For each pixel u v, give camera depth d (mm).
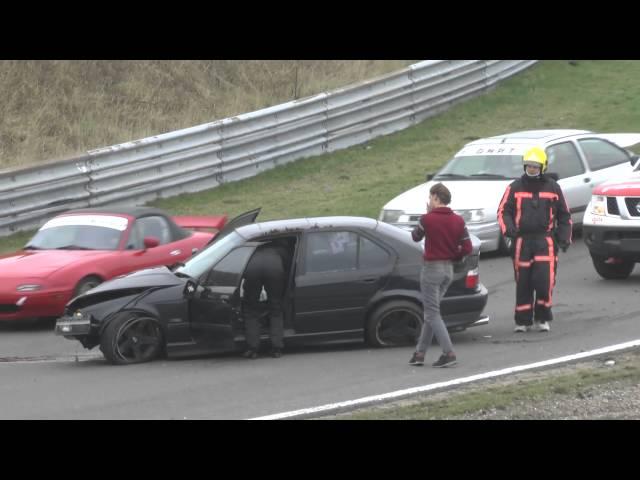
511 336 43469
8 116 86875
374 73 106562
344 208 74125
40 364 43469
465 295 42625
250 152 84812
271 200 78375
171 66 100625
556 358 38656
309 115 88938
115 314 41656
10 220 70625
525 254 43906
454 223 38156
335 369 38875
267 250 41469
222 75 102625
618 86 108812
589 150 66812
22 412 34344
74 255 52781
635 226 52094
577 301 49719
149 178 77875
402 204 62188
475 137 93938
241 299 41500
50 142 84875
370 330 42375
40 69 93875
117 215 55938
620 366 36812
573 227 65312
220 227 61531
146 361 42062
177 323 41938
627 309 47219
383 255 42562
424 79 99000
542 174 44031
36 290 49938
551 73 113750
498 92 107438
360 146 92562
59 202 72812
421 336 38656
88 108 91000
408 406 32938
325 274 42031
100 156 74812
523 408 32500
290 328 41969
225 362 41312
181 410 33656
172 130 90625
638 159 56312
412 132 96000
